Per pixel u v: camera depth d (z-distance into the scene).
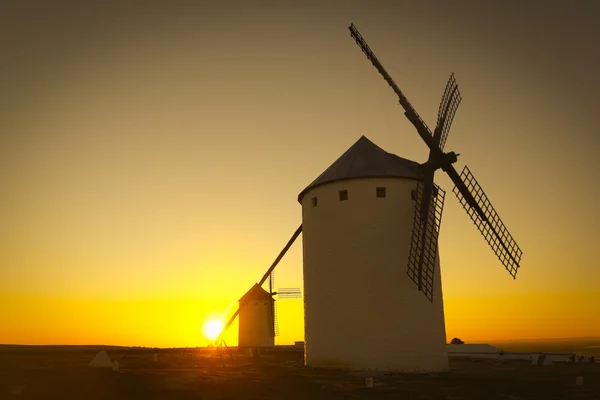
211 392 14.62
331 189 24.34
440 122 25.97
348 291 22.88
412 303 22.64
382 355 21.91
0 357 25.42
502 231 25.16
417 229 23.28
